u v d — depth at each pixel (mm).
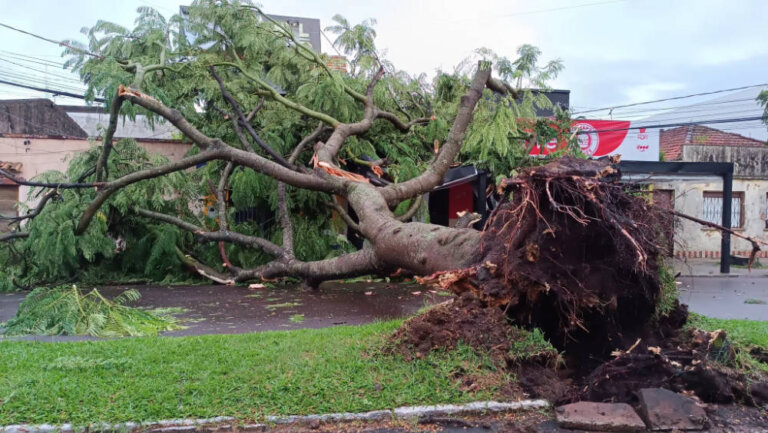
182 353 5398
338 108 12469
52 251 10805
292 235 11586
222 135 12672
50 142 17375
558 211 4855
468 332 5109
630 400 4410
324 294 10422
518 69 12539
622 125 19281
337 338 5859
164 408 4074
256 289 11180
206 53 12352
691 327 5375
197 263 12266
